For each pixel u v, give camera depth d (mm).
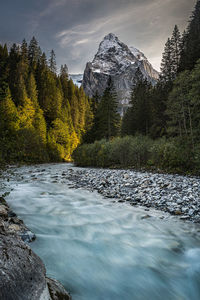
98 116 37906
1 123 6562
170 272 2838
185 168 14219
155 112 34719
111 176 12250
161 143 17750
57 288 2002
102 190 8492
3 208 4375
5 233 2090
